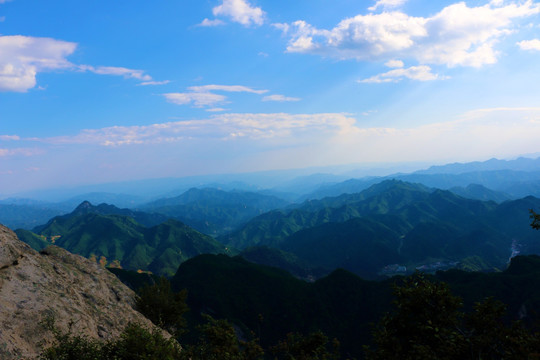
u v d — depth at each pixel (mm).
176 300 33781
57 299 20031
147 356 14258
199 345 23172
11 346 14070
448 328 13336
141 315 28922
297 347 28469
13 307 16719
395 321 14086
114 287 31266
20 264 20891
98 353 14547
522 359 11148
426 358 11945
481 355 12148
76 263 30422
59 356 14039
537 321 12625
